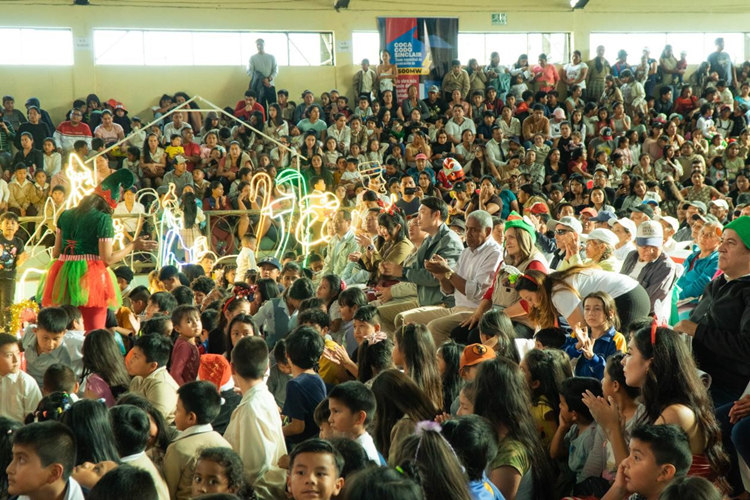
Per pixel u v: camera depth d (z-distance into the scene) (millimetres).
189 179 13281
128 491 2711
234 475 3305
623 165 15453
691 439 3434
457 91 16156
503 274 5816
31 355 5348
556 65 17766
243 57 16609
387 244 7320
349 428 3572
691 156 15617
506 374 3662
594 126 16359
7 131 14039
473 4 17359
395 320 6559
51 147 13539
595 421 3850
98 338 4836
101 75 15977
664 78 17625
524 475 3516
